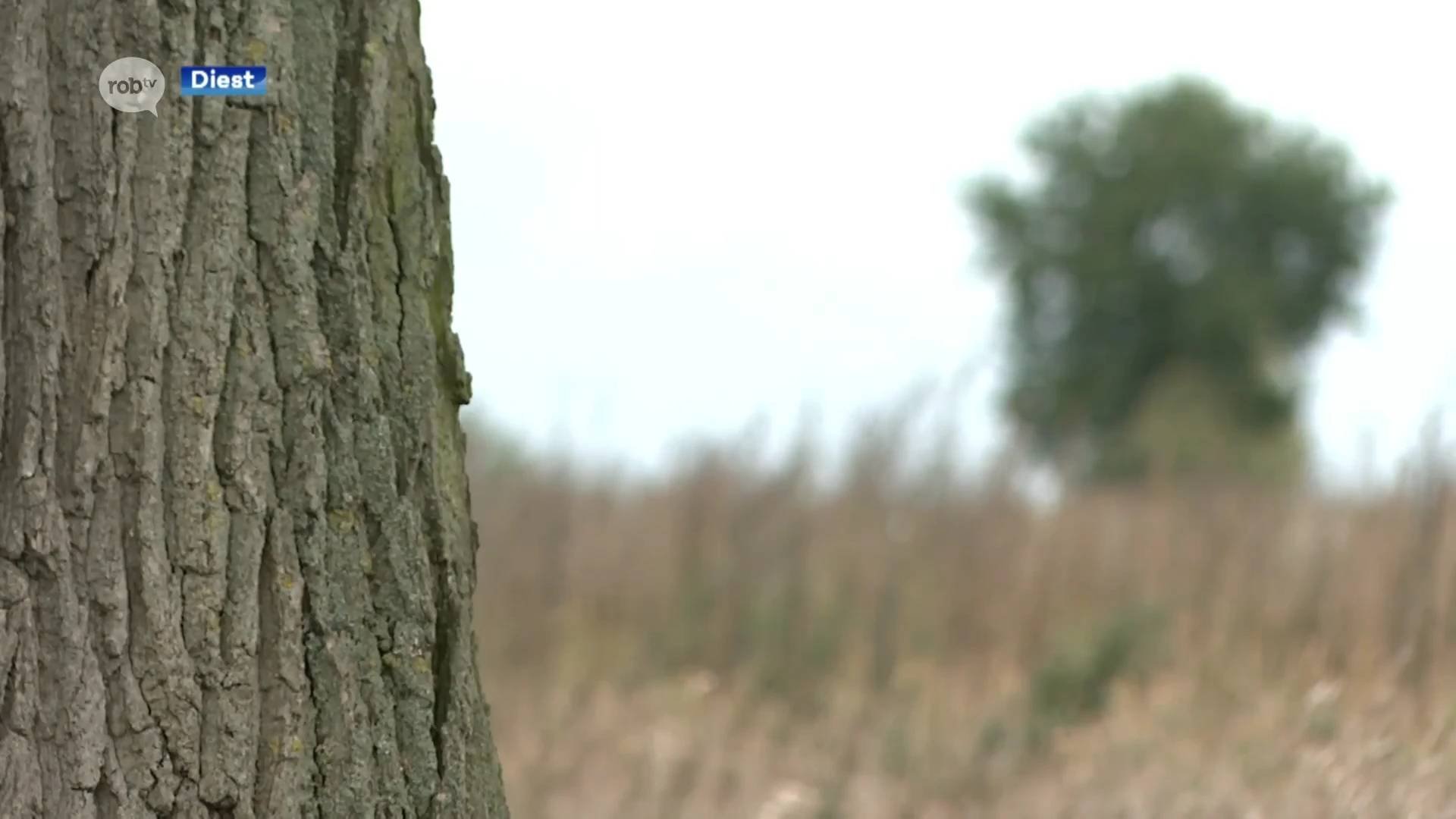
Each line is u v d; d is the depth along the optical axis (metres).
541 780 11.12
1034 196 111.62
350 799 4.39
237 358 4.28
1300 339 109.06
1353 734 9.23
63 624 4.12
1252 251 108.38
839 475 16.75
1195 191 108.06
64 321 4.15
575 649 15.18
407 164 4.66
